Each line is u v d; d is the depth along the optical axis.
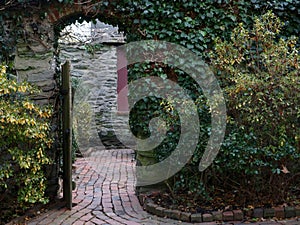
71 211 3.15
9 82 2.87
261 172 3.10
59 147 3.58
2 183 2.88
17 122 2.75
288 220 2.84
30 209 3.19
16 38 3.47
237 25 3.58
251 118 3.06
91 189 3.96
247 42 3.32
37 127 2.96
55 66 3.69
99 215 3.03
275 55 3.08
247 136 2.96
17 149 2.92
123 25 3.65
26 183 3.02
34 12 3.47
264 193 3.17
